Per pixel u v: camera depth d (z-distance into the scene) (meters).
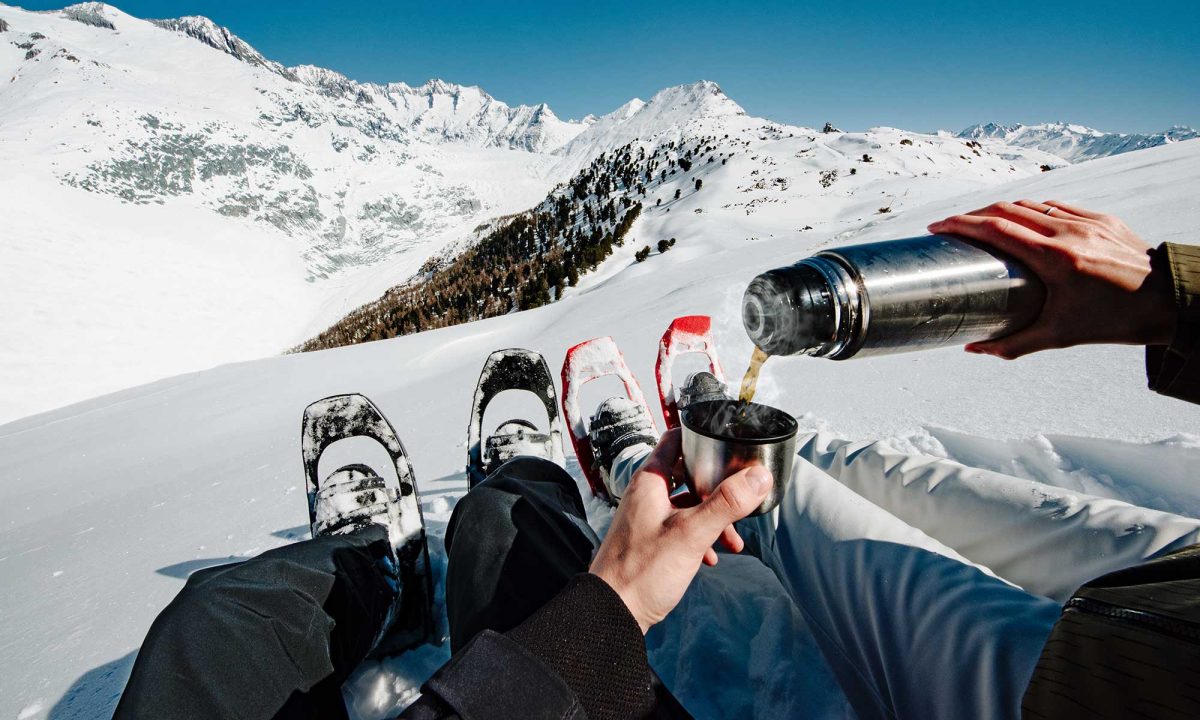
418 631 1.65
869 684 1.04
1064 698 0.63
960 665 0.81
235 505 3.92
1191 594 0.60
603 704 0.63
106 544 3.71
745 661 1.35
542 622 0.67
